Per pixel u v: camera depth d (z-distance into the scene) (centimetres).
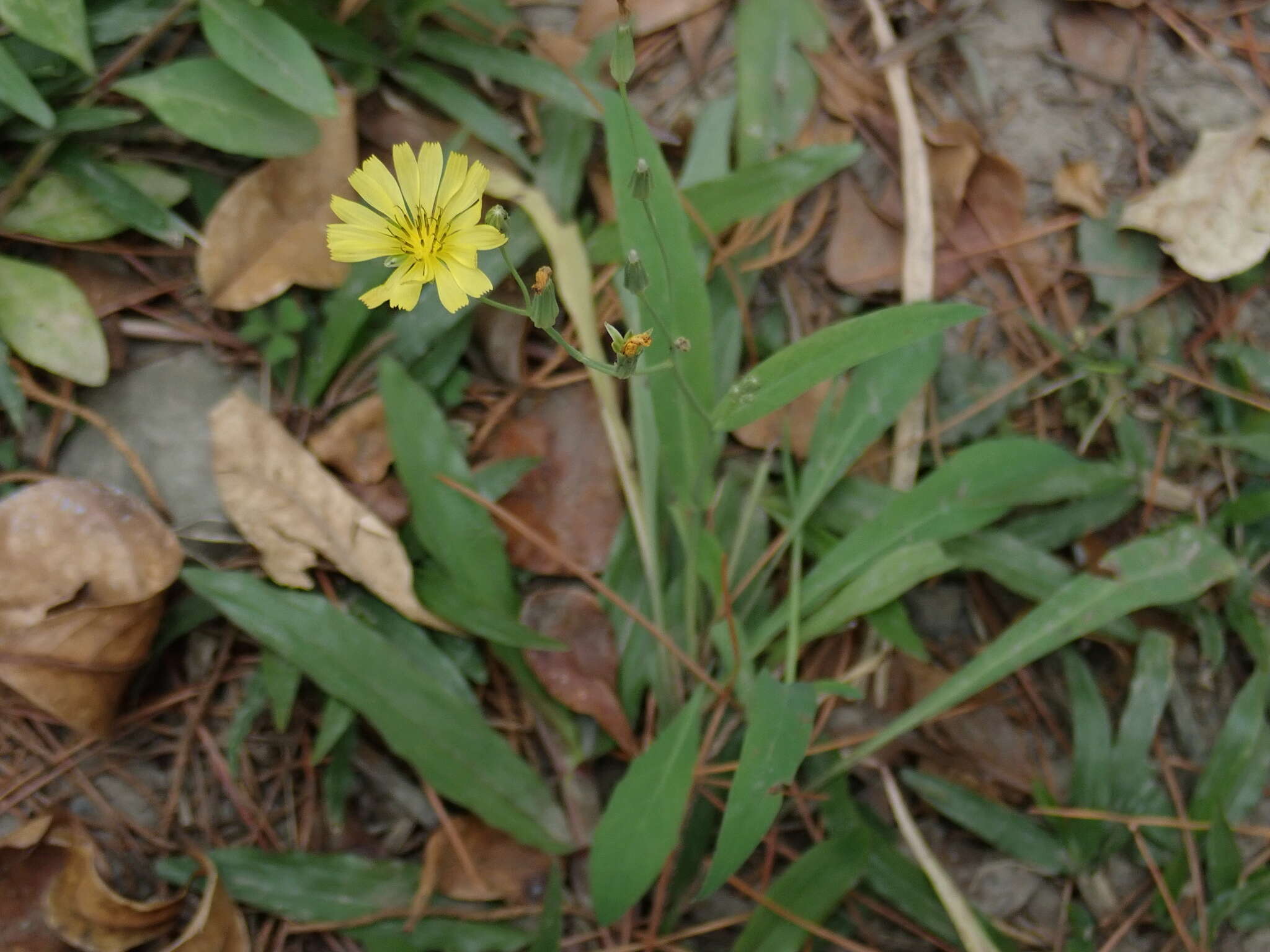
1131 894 43
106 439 43
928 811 44
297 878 42
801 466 45
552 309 38
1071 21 46
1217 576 43
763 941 42
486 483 43
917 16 46
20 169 43
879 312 40
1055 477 43
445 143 44
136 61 43
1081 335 45
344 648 42
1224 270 45
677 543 44
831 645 44
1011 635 42
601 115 44
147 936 42
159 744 43
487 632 43
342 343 43
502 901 43
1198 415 45
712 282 45
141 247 44
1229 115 46
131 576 42
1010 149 46
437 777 42
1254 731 43
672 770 41
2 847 41
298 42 42
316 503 43
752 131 45
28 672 41
